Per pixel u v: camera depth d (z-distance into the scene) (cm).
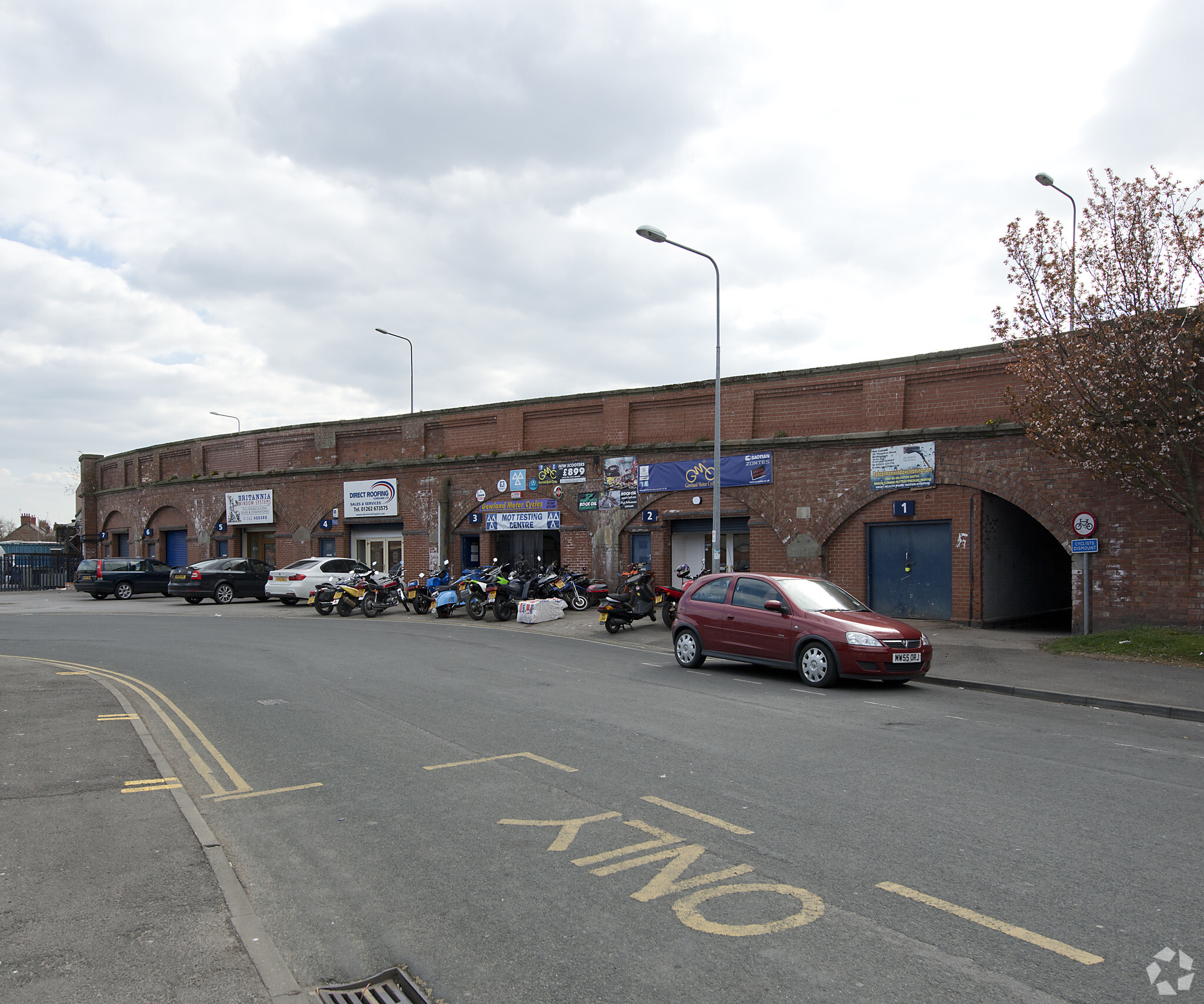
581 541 2458
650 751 752
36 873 463
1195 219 1266
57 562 4266
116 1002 331
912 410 1880
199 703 989
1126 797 619
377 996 351
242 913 415
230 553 3422
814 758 731
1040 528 2042
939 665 1299
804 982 352
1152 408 1309
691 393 2286
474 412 2744
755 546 2094
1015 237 1408
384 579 2550
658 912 422
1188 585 1473
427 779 664
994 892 443
